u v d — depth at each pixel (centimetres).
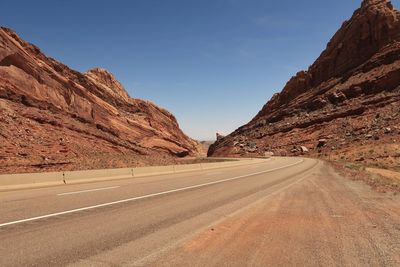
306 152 9331
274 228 812
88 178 2178
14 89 5506
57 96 6706
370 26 11838
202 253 609
